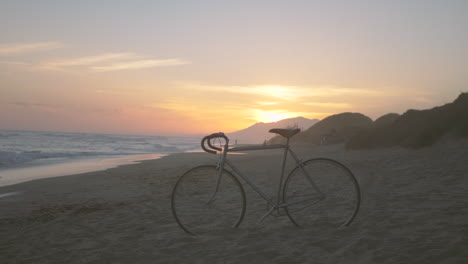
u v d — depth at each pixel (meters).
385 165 8.52
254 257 2.62
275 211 3.58
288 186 3.46
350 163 9.54
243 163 12.13
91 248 3.06
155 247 3.00
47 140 46.84
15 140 44.03
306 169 3.44
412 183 5.71
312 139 35.88
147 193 6.39
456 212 3.60
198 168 3.53
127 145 41.28
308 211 3.46
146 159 17.34
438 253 2.49
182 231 3.50
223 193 3.49
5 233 3.69
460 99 12.15
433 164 7.68
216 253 2.75
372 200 4.52
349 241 2.89
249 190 5.97
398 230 3.10
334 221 3.39
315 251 2.69
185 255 2.75
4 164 14.12
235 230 3.36
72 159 17.53
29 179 9.10
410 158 9.40
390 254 2.52
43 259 2.80
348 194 3.39
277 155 16.77
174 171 10.60
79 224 4.03
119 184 7.78
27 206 5.38
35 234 3.62
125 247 3.04
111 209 4.88
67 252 2.97
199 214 3.45
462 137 10.12
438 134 10.98
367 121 53.09
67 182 8.23
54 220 4.29
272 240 3.01
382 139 14.60
